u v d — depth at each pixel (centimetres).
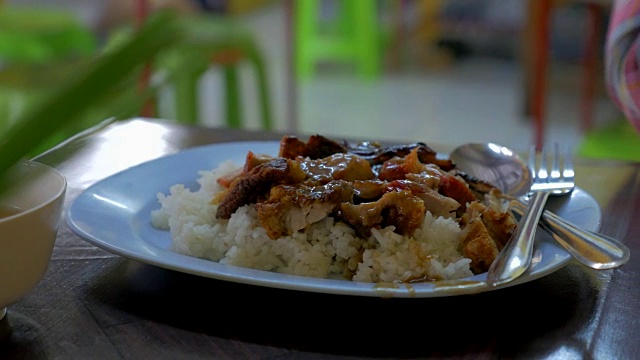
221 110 208
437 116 219
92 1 170
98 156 73
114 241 52
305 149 61
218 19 144
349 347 47
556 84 232
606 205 64
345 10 253
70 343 47
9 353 46
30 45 138
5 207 48
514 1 264
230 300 50
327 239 55
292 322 49
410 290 47
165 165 66
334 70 266
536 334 48
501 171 65
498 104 228
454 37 277
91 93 32
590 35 165
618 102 83
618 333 48
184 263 49
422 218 54
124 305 50
